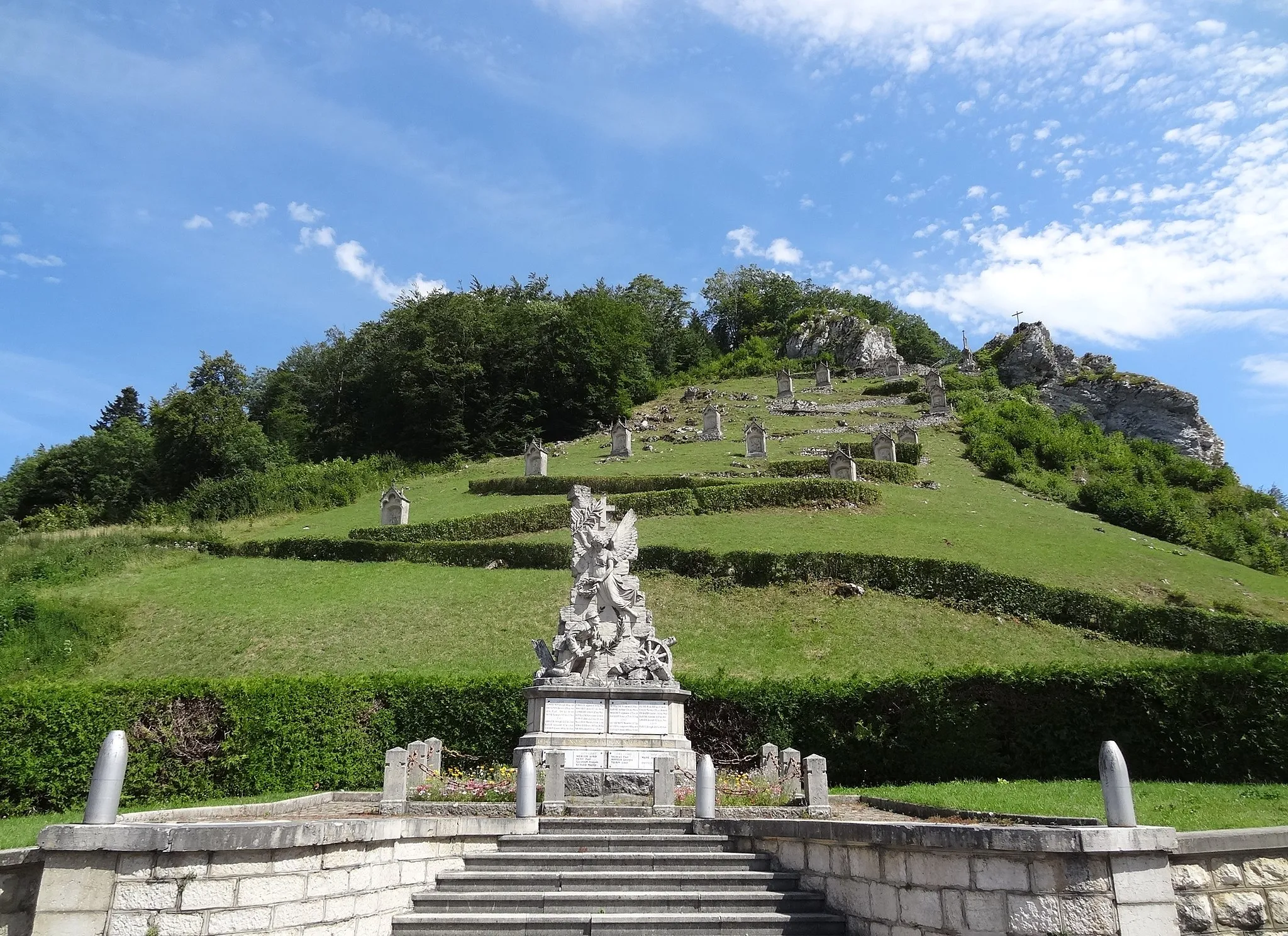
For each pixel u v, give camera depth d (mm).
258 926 8359
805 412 70062
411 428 75438
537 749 16812
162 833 8055
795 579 32125
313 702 20578
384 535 40969
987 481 51562
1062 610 29781
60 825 8023
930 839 8938
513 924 10094
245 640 30484
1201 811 13406
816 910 10641
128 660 30141
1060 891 8016
